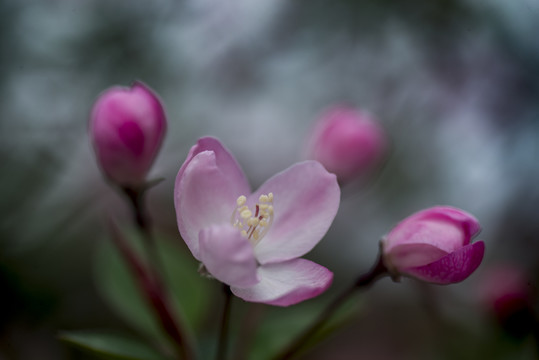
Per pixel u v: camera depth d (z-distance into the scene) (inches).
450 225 9.0
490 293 11.3
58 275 12.1
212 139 9.1
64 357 11.9
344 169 11.5
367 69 13.2
